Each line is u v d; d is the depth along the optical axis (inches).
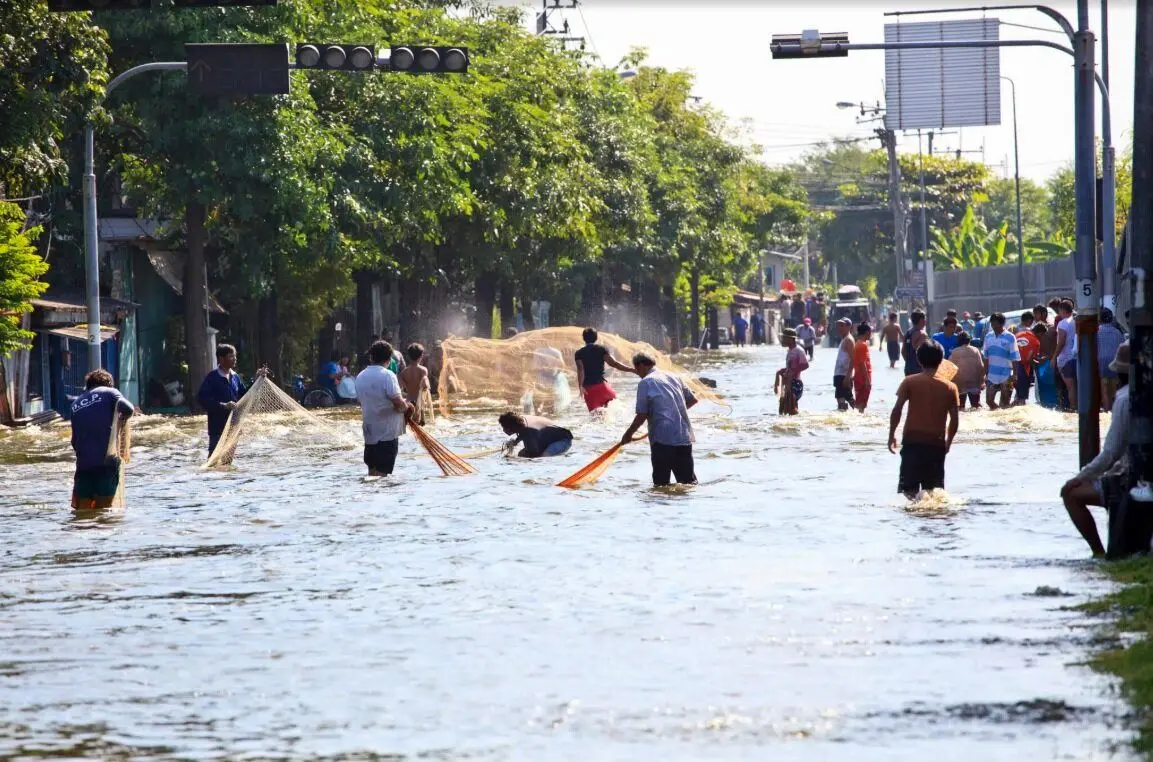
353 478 1694.1
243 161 3019.2
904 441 1362.0
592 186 4564.5
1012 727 611.5
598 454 1936.5
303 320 4082.2
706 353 7175.2
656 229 5959.6
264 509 1422.2
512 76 4060.0
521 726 634.8
